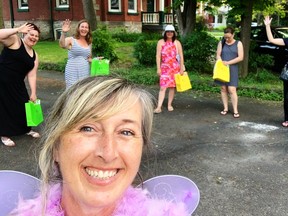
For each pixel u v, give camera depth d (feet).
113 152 2.90
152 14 74.90
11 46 14.48
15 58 14.57
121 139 3.02
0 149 15.03
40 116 15.11
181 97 26.00
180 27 41.55
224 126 19.26
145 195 3.96
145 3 79.00
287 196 11.60
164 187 4.24
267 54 34.86
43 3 65.46
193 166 13.82
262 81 31.42
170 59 20.74
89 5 43.68
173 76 21.04
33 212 3.55
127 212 3.56
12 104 15.12
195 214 10.43
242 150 15.70
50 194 3.53
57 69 36.73
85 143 2.92
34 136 16.35
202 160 14.44
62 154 3.01
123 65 36.94
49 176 3.35
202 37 34.19
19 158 14.16
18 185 4.01
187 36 35.78
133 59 39.52
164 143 16.24
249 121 20.29
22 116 15.52
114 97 3.00
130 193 3.82
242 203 11.12
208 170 13.50
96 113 2.90
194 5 39.73
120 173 3.05
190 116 21.08
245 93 26.91
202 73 34.27
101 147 2.91
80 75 18.02
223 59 20.47
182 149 15.56
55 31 65.77
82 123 2.93
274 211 10.68
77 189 2.99
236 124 19.67
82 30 17.93
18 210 3.69
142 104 3.25
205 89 28.30
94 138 2.95
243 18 30.83
